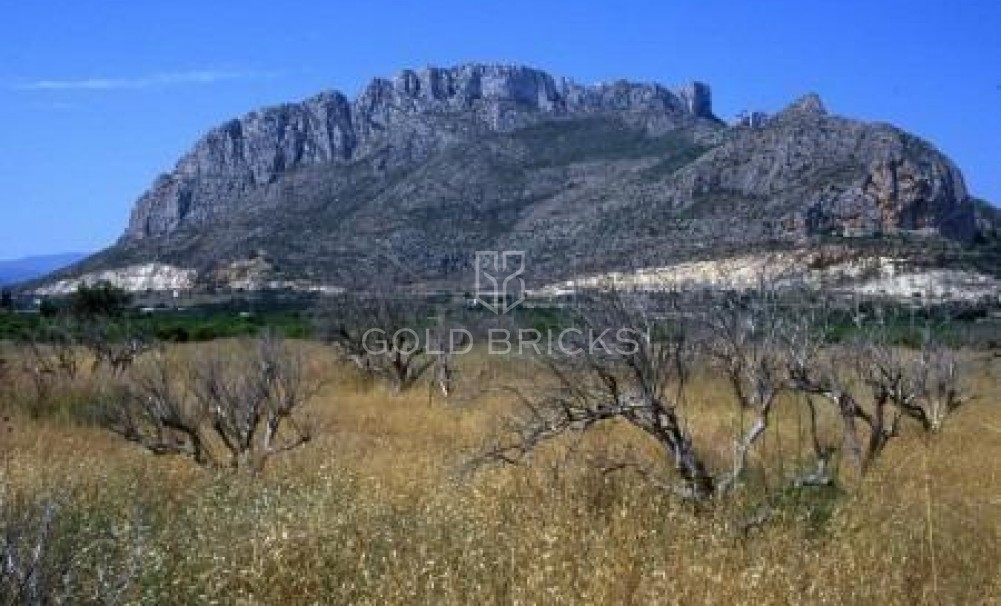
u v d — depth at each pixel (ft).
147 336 99.19
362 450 44.57
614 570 21.12
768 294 40.04
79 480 32.19
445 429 56.90
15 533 19.67
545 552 21.81
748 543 24.62
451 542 24.22
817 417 52.95
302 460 40.91
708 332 37.76
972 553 25.31
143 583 21.01
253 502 29.09
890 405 60.54
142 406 48.62
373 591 20.74
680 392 32.50
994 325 74.74
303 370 88.79
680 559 22.35
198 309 215.92
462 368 85.71
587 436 37.37
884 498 29.91
